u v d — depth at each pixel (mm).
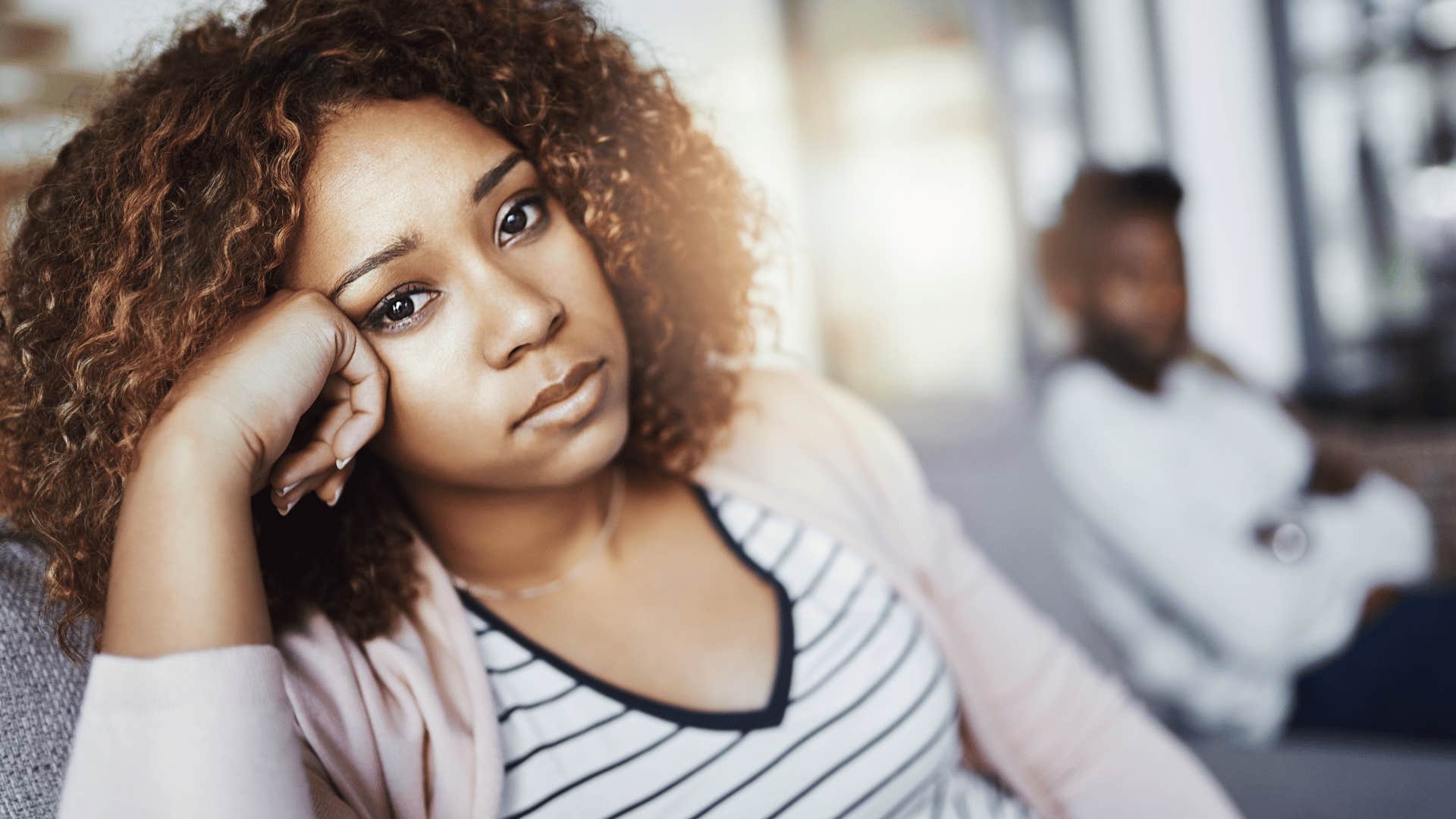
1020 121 4434
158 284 617
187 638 509
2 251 732
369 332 633
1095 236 1762
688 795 706
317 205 614
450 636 713
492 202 639
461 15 686
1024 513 3633
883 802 763
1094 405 1739
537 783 695
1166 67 4227
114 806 488
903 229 4566
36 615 680
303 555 695
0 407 676
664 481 846
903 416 4539
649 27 4305
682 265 842
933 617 845
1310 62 4055
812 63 4508
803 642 774
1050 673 946
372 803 654
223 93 623
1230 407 1747
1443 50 3836
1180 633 1683
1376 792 1064
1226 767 1146
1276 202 4160
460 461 651
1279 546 1603
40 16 1533
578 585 769
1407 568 1623
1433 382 3926
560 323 649
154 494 540
